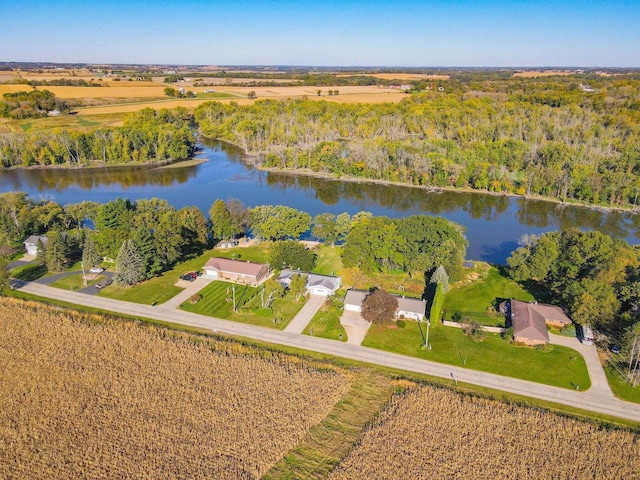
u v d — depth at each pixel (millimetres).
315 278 94875
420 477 52719
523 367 71812
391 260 98875
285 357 72938
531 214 153125
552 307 84000
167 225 102500
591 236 92438
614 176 157000
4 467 53812
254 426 59688
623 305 80375
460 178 175500
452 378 69188
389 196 171625
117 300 90438
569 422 60000
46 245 105625
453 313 86812
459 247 99188
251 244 118062
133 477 52750
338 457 55594
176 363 71188
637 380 67812
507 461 54812
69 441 57500
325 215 117812
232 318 84438
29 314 84250
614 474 53188
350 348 76062
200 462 54625
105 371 69562
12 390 65750
